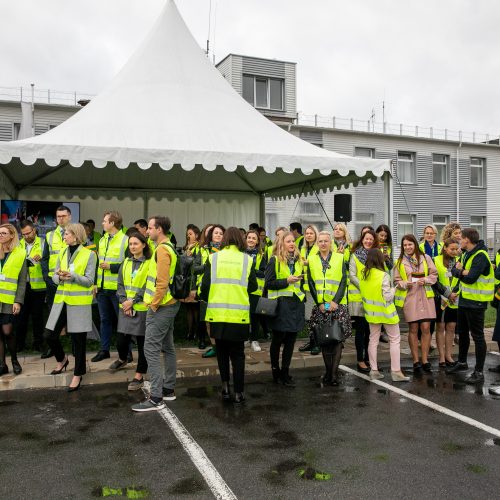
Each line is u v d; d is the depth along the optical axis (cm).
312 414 515
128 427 476
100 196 1380
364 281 657
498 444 435
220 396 579
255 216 1530
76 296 594
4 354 629
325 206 2455
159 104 907
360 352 696
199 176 1325
